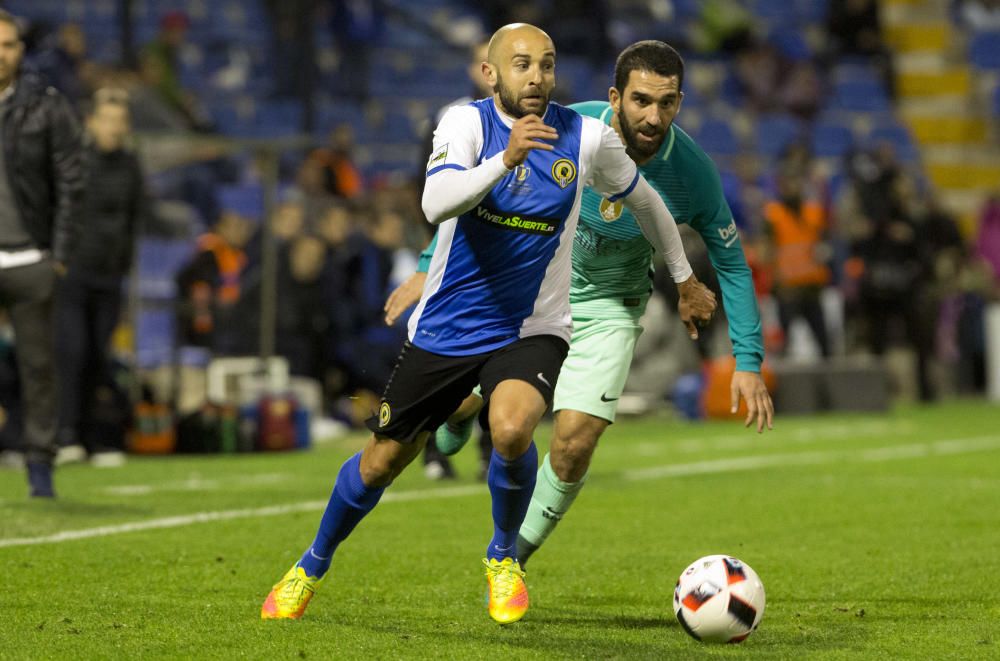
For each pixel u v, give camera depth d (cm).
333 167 5750
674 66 1809
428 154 2978
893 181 6278
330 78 7719
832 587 1997
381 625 1689
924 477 3459
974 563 2203
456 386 1658
